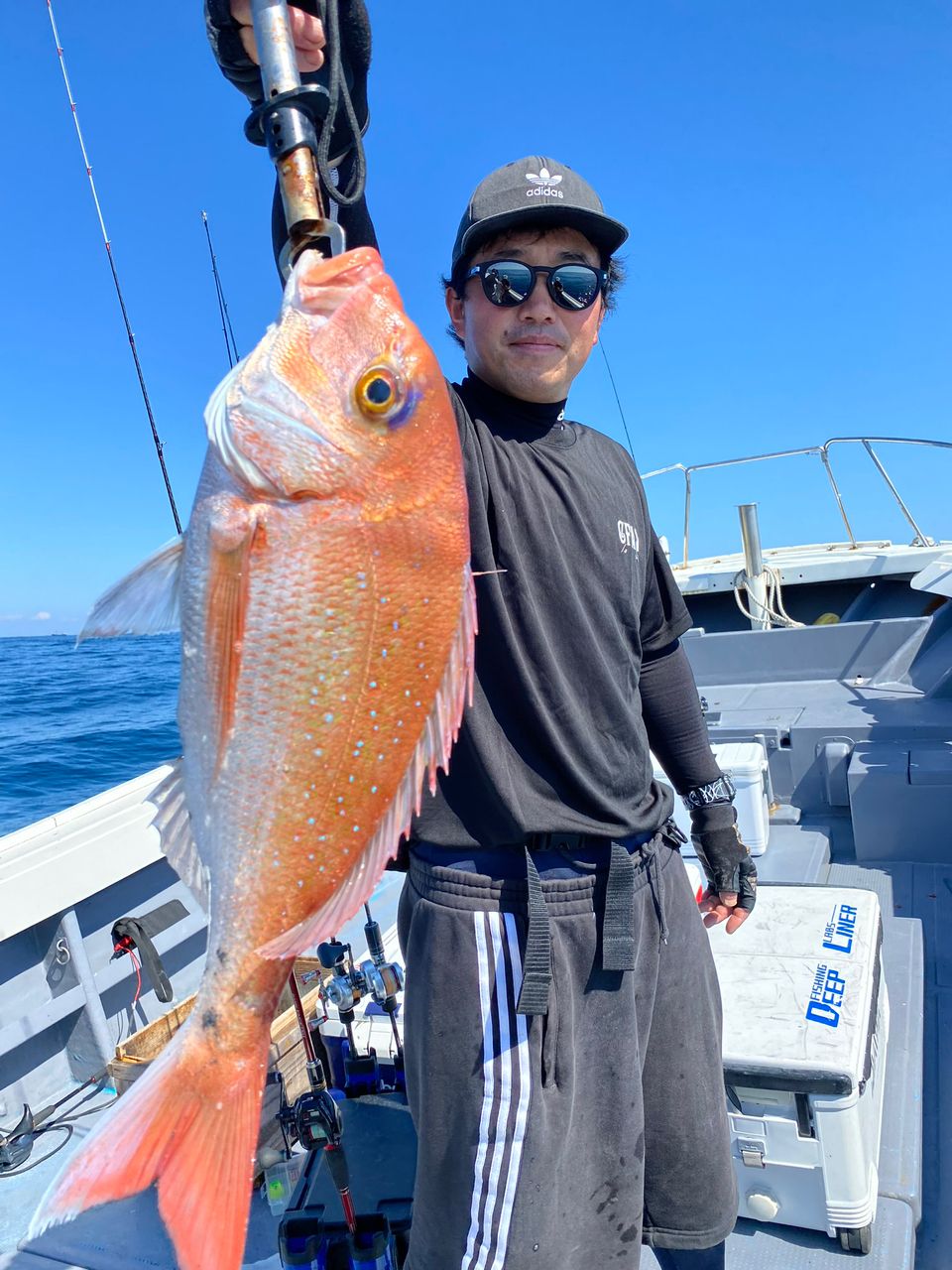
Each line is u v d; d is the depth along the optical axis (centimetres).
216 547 120
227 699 120
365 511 120
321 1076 214
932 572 556
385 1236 196
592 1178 160
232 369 124
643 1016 169
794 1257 206
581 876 158
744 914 211
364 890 122
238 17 137
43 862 325
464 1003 151
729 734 468
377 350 120
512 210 162
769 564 738
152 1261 230
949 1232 215
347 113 145
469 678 126
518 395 169
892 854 400
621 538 174
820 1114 201
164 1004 370
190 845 125
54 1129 308
